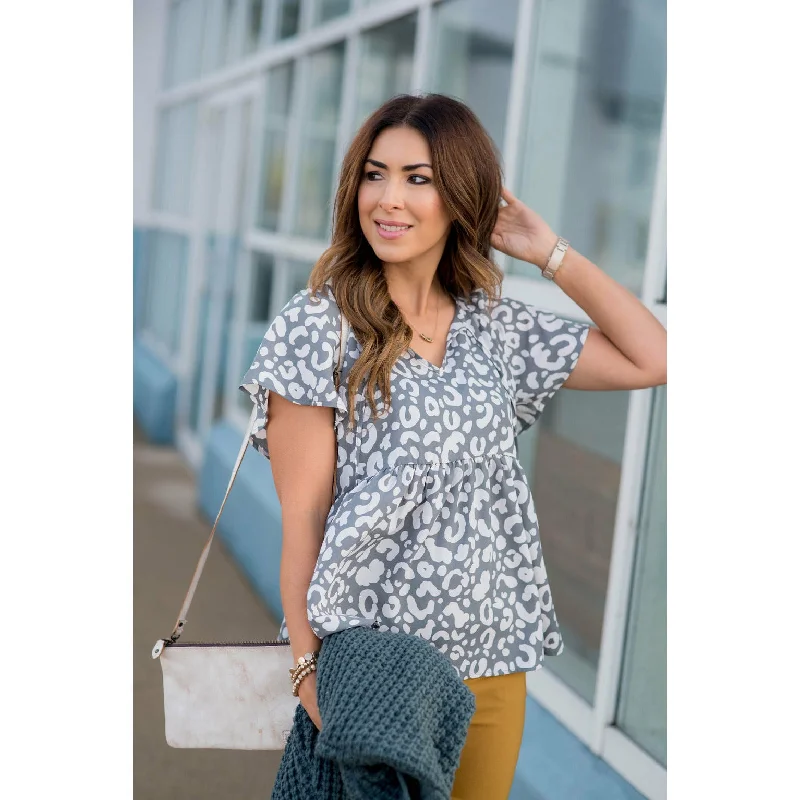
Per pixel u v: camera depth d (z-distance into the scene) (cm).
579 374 180
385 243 158
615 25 244
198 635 371
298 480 157
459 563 157
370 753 133
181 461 601
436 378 161
